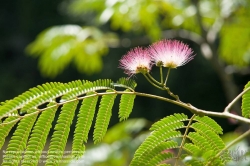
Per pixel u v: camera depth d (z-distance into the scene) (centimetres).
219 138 304
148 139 302
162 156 303
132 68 298
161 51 297
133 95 296
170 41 306
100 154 707
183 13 943
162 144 303
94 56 1055
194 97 2669
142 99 2616
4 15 3027
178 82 2639
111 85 297
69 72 2816
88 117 293
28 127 285
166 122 301
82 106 293
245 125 712
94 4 999
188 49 301
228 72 897
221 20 895
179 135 304
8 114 284
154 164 303
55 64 1044
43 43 1039
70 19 2698
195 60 2564
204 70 2625
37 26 2983
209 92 2664
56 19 2942
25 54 2959
